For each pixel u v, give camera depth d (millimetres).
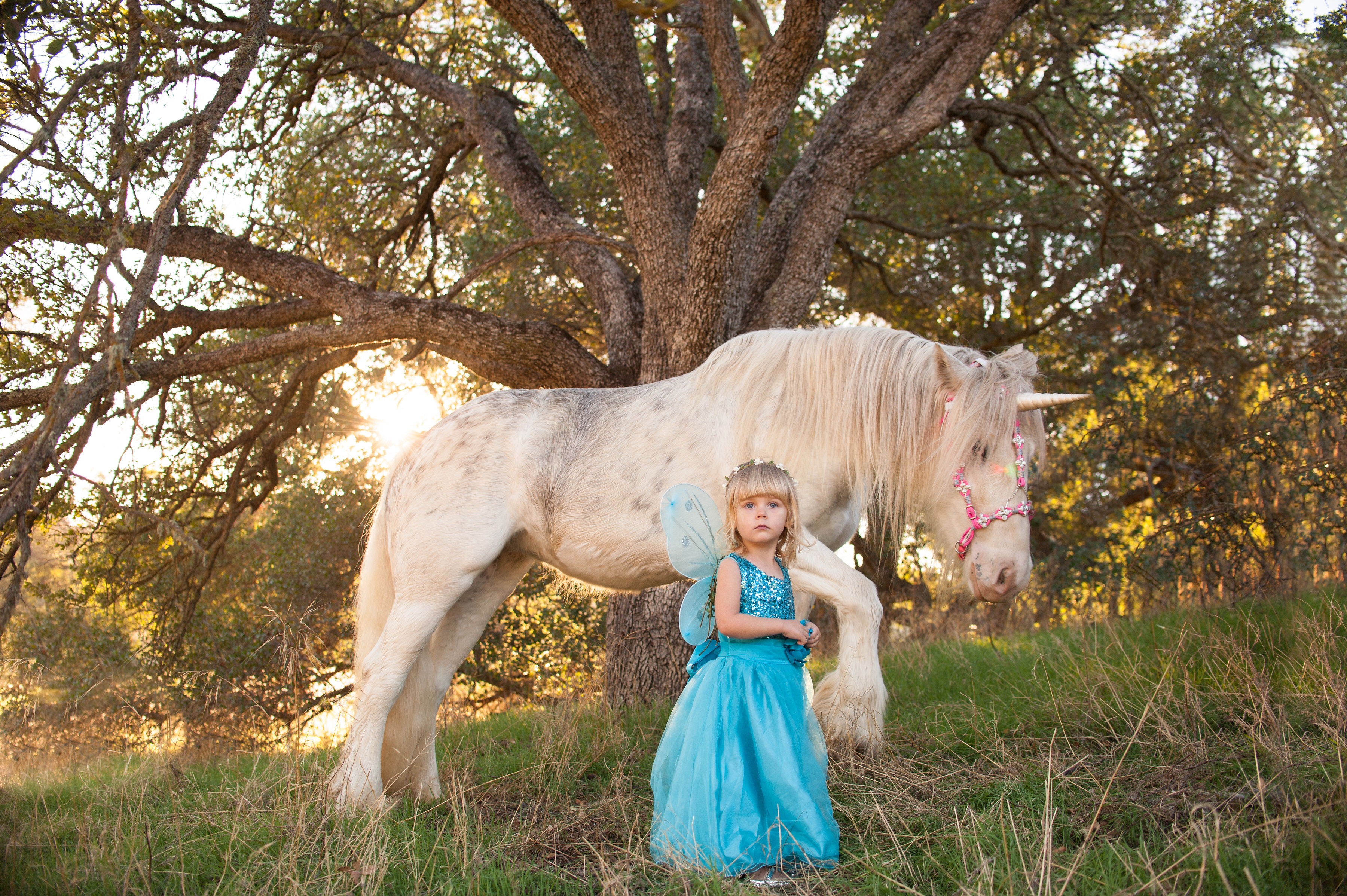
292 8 7043
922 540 9469
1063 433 10414
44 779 5449
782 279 6363
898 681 5551
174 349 7113
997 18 5992
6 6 4402
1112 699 4082
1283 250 8422
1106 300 10375
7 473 3307
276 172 8336
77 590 8859
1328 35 7277
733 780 2828
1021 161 10570
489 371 6953
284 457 10867
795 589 3701
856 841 2996
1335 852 2330
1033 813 3035
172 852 3047
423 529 3908
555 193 9406
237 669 9164
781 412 3838
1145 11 8844
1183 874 2387
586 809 3512
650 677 6016
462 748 5168
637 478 3926
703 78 7547
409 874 2826
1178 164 9242
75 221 4871
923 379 3695
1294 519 6051
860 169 6324
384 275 9312
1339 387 5719
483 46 8664
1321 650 3932
